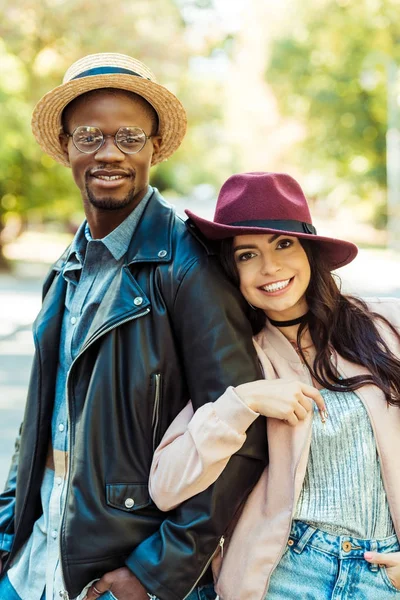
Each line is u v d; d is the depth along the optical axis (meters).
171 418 2.01
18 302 15.58
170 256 2.03
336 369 2.03
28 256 27.34
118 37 20.84
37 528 2.16
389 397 1.96
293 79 26.38
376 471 1.96
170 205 2.20
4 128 18.33
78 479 1.93
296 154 32.16
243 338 1.99
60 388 2.15
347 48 24.64
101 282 2.12
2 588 2.18
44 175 20.36
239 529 1.96
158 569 1.85
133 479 1.94
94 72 2.02
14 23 19.48
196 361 1.95
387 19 23.61
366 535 1.93
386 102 25.53
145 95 2.07
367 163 28.69
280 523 1.90
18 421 6.78
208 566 2.01
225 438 1.83
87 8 20.25
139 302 1.98
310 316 2.10
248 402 1.86
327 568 1.90
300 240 2.03
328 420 1.96
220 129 45.62
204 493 1.88
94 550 1.90
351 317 2.09
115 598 1.92
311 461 1.96
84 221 2.24
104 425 1.94
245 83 33.56
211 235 2.00
